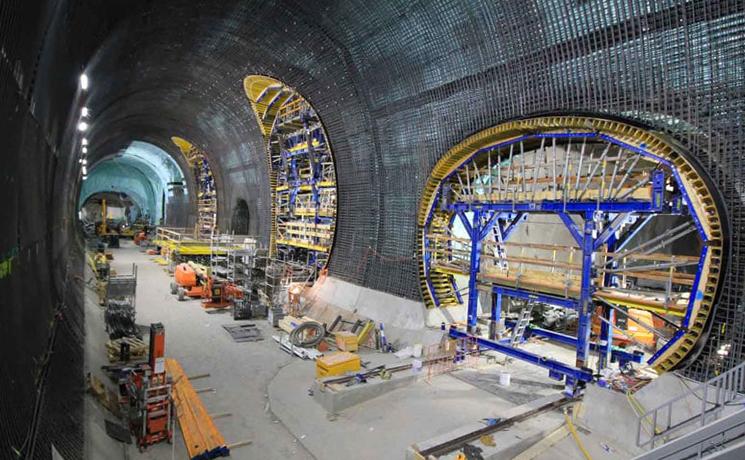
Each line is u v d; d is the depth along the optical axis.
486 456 5.78
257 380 9.32
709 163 6.68
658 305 7.32
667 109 7.14
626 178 7.70
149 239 37.09
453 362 10.17
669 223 11.82
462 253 11.86
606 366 8.96
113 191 45.66
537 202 8.91
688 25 6.77
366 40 11.90
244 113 20.34
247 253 18.61
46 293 6.05
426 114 11.59
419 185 12.08
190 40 14.11
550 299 8.83
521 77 9.23
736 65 6.37
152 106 22.31
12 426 3.07
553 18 8.30
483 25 9.40
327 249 16.27
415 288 12.05
